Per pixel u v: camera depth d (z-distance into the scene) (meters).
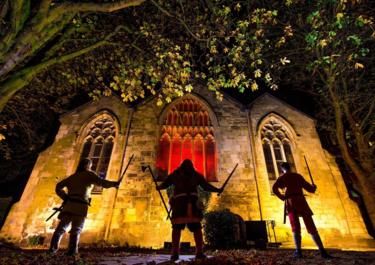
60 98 15.21
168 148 14.18
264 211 12.20
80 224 5.60
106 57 12.22
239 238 9.60
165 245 9.41
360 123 13.10
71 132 14.48
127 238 11.43
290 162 14.01
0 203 13.66
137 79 10.30
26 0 6.17
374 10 10.37
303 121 14.98
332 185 13.05
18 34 5.93
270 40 12.45
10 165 15.67
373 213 11.46
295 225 5.72
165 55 9.66
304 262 4.92
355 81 12.58
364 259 5.24
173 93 10.07
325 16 8.89
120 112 14.99
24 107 13.50
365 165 12.27
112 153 13.66
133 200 12.34
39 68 7.12
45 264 4.46
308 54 12.17
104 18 11.53
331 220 12.14
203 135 14.58
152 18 11.48
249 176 13.06
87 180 5.96
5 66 5.73
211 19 9.81
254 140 14.16
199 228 4.54
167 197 12.40
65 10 6.25
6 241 11.21
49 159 13.59
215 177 13.40
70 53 7.86
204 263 4.21
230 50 9.13
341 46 10.70
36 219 11.95
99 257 5.61
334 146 15.17
